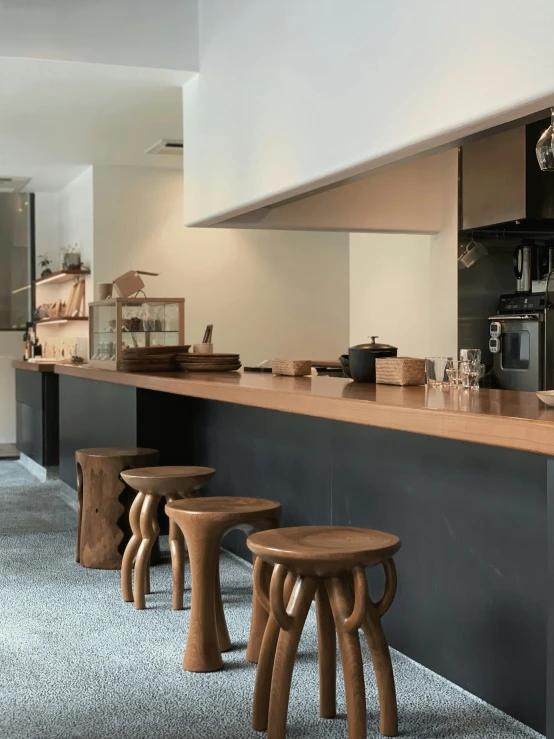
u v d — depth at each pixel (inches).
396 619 137.1
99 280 340.5
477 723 109.3
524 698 108.9
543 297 238.2
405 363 157.0
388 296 301.3
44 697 118.7
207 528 126.0
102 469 189.8
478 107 125.3
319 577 98.5
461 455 120.8
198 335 354.6
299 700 116.9
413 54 140.5
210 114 227.6
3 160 332.8
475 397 126.1
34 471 348.2
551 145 118.1
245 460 196.2
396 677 125.3
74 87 240.5
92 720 111.2
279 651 100.0
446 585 124.5
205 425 220.4
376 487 142.6
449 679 124.0
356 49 156.9
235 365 243.6
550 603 90.6
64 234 393.7
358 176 177.3
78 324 359.6
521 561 109.6
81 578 182.4
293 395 137.3
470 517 119.1
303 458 168.1
